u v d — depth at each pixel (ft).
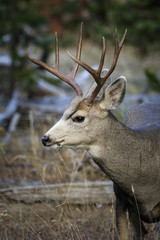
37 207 74.38
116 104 54.95
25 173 85.40
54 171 81.66
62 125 55.16
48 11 181.47
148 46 154.81
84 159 85.61
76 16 190.08
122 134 55.21
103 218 70.64
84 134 54.90
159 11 149.07
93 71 53.93
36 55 179.22
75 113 54.85
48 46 157.48
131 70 159.33
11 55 149.07
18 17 148.97
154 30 145.18
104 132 54.85
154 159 55.52
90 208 75.00
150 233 64.85
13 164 88.94
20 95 143.54
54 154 88.89
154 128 58.08
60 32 173.68
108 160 55.01
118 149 54.90
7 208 72.64
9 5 151.23
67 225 69.36
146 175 54.95
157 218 56.44
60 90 154.61
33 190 76.33
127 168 54.80
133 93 133.49
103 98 54.95
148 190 55.26
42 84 155.33
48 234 67.31
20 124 118.11
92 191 75.77
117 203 58.44
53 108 126.00
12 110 126.21
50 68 58.08
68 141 54.95
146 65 163.22
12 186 81.66
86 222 70.03
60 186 76.23
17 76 145.38
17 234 66.69
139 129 57.98
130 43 157.89
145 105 66.54
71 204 74.84
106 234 65.62
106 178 81.41
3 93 153.69
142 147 55.47
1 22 147.54
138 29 145.69
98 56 176.96
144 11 150.51
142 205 55.98
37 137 97.30
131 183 55.06
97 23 164.66
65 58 179.63
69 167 84.89
